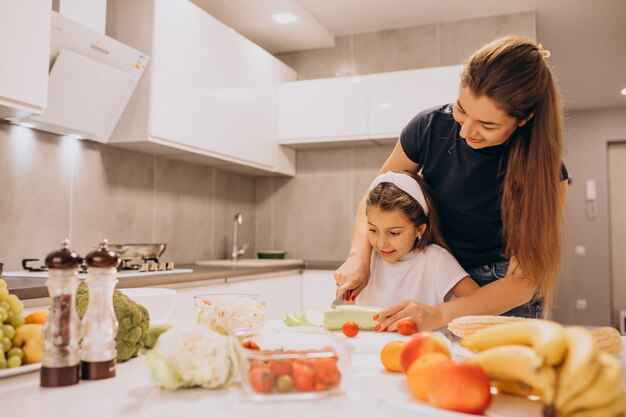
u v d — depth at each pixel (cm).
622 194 649
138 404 61
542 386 53
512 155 128
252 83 336
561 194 129
